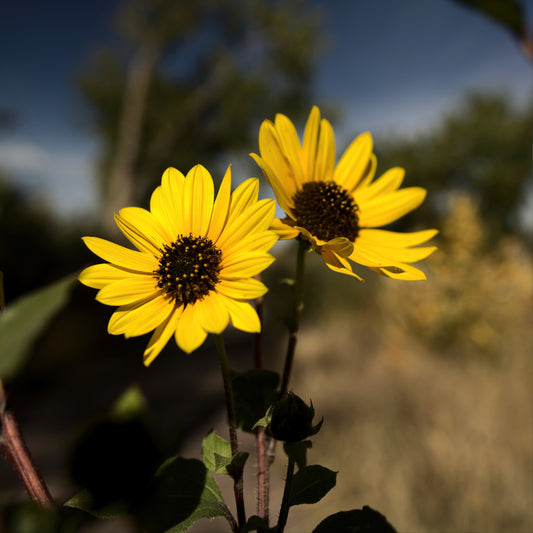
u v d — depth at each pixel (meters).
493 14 0.66
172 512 0.66
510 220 21.59
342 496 4.22
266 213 0.89
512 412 5.28
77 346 8.35
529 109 21.91
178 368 9.00
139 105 23.66
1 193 10.16
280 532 0.72
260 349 0.98
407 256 1.16
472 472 4.21
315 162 1.23
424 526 3.81
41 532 0.46
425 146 21.64
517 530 3.74
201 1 22.17
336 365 7.66
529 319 8.12
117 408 0.59
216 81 23.59
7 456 0.61
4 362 0.39
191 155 24.36
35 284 8.91
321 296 11.66
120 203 22.89
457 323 7.67
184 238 0.92
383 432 5.15
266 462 0.83
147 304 0.87
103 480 0.48
